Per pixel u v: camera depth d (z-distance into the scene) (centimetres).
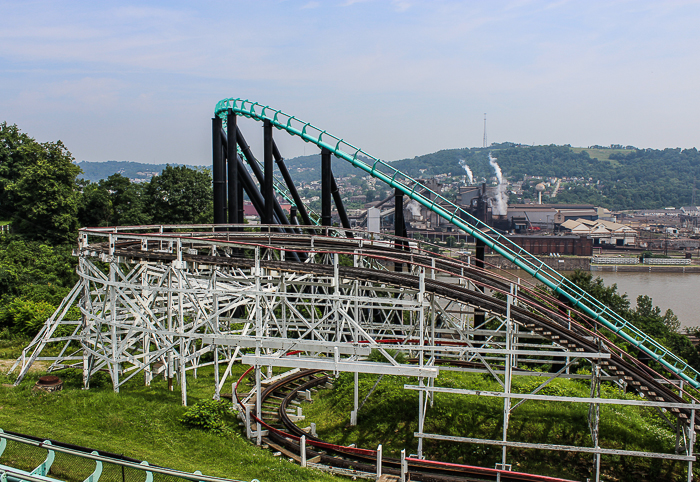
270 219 4625
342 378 3250
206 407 2630
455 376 3238
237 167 4975
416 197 4338
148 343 3156
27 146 7550
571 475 2409
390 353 3397
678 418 2383
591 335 2697
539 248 17025
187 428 2519
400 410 2805
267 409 2964
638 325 5644
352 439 2680
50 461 1644
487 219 19412
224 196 4722
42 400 2666
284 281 2766
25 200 6744
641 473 2433
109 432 2394
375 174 4425
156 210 7600
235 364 3722
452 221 4234
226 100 4575
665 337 5619
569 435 2598
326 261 3944
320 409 2998
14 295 4894
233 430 2614
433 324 2745
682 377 3148
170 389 3048
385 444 2627
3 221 7362
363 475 2309
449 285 2689
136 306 2911
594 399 2298
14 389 2788
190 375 3447
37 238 6688
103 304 2989
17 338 3975
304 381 3425
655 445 2528
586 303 5700
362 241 3647
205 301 3316
